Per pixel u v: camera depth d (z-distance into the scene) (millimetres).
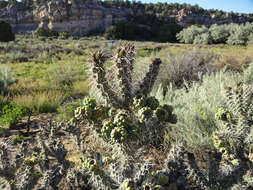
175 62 5945
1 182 1814
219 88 3250
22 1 76000
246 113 1816
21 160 1767
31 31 68500
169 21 75750
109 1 84812
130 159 1620
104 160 1706
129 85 1840
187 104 3281
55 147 2102
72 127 2107
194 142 2494
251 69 4340
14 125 4371
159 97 3727
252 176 1639
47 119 4715
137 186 1563
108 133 1459
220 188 1740
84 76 9117
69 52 20094
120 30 56000
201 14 83062
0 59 15555
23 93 6441
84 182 2076
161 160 2576
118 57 1754
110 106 1895
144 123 1570
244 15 85125
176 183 1880
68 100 6086
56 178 2027
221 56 7266
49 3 68750
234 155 1761
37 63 14219
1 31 38250
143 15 78938
